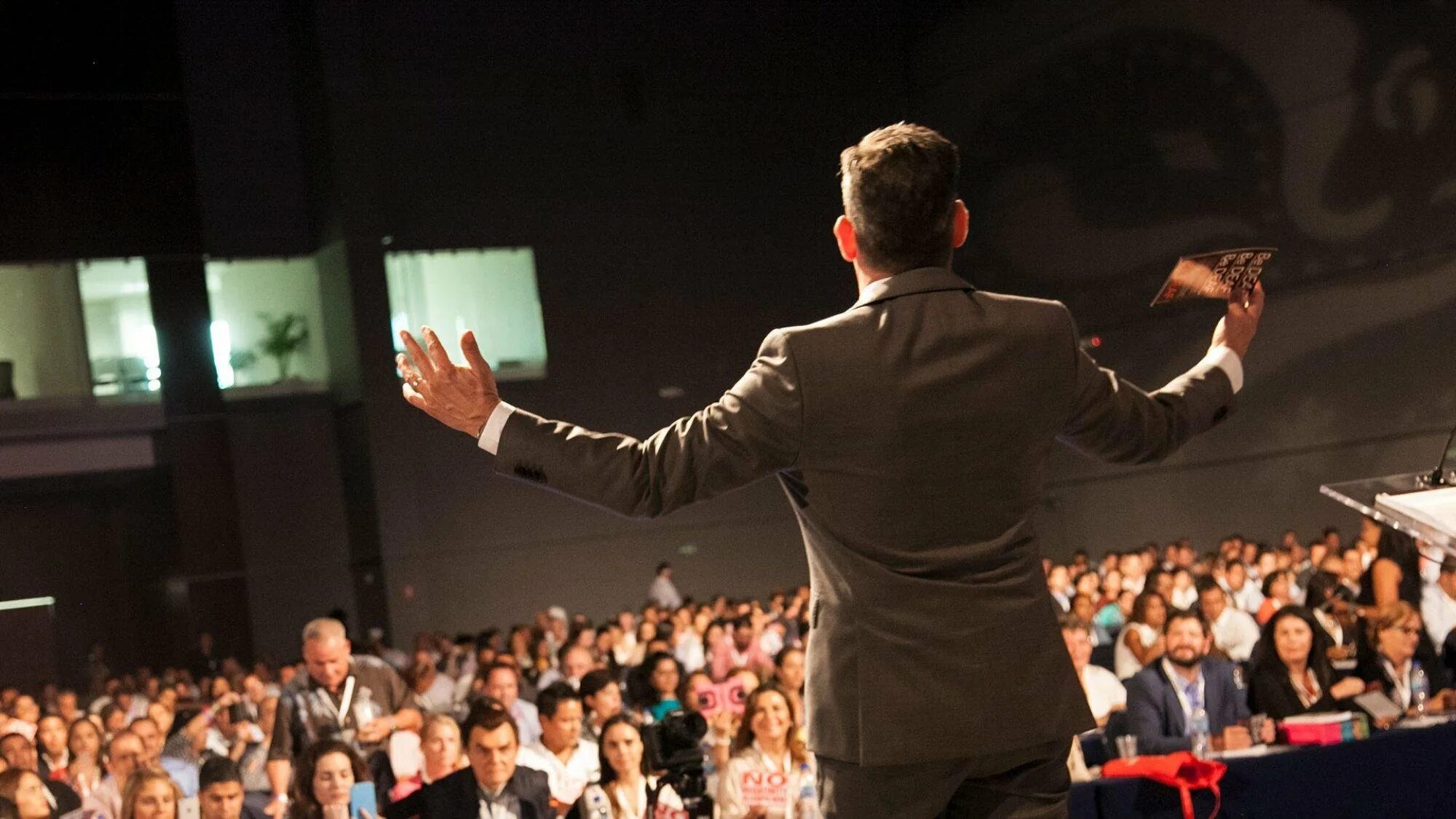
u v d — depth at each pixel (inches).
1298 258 551.8
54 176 659.4
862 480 57.0
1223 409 66.8
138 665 706.2
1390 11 504.7
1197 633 215.6
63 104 661.9
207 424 699.4
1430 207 496.7
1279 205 557.9
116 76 672.4
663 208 717.3
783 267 735.1
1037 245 690.8
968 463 57.5
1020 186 699.4
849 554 57.6
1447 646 252.8
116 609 709.3
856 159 62.0
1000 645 57.0
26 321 706.2
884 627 56.9
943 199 60.9
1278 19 550.3
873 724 56.1
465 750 180.9
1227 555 481.7
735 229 729.6
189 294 693.3
